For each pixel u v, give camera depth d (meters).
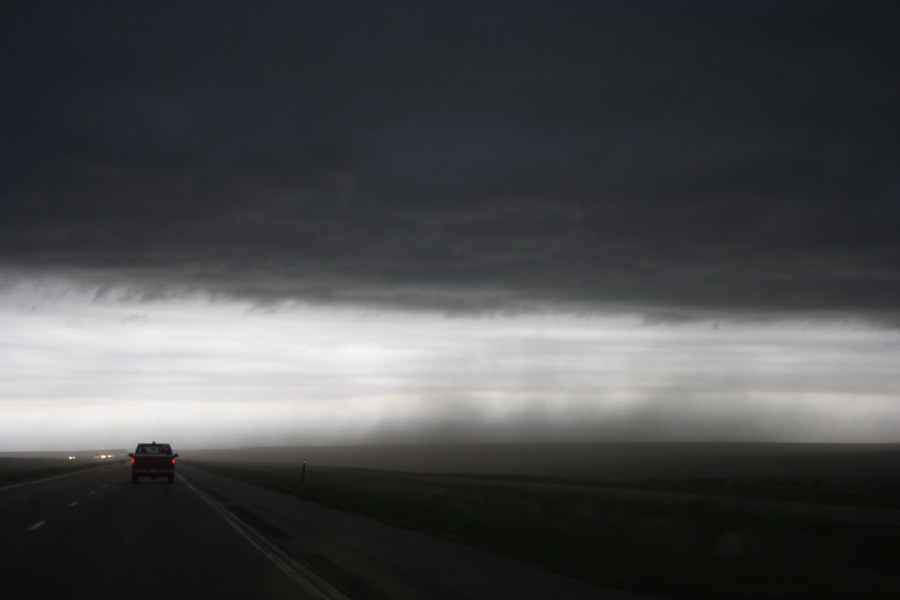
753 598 11.78
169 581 13.63
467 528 22.12
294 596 12.26
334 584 13.30
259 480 56.75
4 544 19.02
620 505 31.88
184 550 17.86
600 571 14.18
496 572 14.46
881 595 11.99
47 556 16.81
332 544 18.98
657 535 23.41
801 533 22.75
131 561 16.05
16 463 131.75
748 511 29.00
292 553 17.30
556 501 33.94
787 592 12.15
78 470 93.31
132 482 53.47
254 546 18.59
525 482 57.34
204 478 64.88
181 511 29.27
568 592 12.41
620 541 18.30
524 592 12.41
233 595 12.35
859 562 18.53
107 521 25.11
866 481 67.19
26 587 13.05
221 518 26.39
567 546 17.47
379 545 18.77
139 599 12.05
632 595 12.18
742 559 15.68
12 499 36.00
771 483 59.22
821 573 13.96
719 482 61.12
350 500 33.62
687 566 14.57
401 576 14.02
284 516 27.41
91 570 14.84
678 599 11.91
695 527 24.89
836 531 22.28
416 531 22.23
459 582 13.37
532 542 18.38
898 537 20.53
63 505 32.16
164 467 52.22
